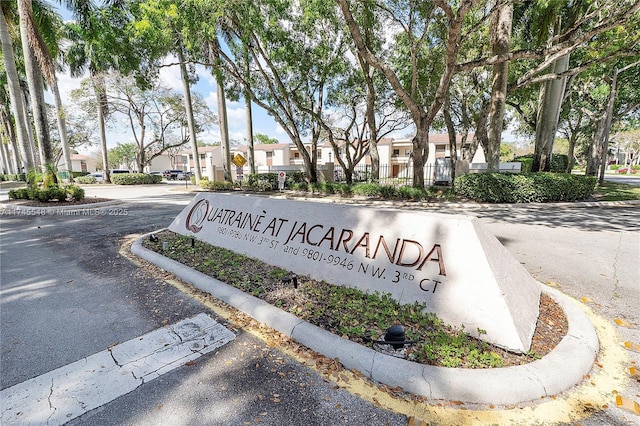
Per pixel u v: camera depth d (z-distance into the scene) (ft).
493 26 35.81
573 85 58.39
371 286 10.86
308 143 135.44
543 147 44.83
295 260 13.58
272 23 37.14
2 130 110.22
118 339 8.91
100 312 10.55
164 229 22.27
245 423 6.04
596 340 8.32
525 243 19.61
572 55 48.34
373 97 50.47
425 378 6.74
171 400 6.63
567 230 23.21
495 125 37.65
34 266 15.44
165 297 11.72
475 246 9.32
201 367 7.70
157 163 196.13
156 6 33.55
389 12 36.83
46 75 37.19
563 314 9.71
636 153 167.43
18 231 23.67
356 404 6.51
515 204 34.91
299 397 6.72
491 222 26.63
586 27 38.55
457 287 9.12
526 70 49.78
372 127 52.47
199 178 71.00
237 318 10.11
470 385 6.51
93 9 43.80
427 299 9.48
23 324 9.75
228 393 6.84
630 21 26.94
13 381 7.20
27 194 39.34
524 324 8.28
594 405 6.42
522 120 81.66
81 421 6.10
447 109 56.24
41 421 6.09
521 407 6.35
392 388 6.90
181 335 9.12
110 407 6.45
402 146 124.77
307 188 54.49
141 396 6.75
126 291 12.30
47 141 38.32
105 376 7.36
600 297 11.76
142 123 90.94
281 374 7.45
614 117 58.90
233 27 40.93
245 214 17.52
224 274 13.07
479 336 8.14
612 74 49.19
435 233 10.30
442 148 118.21
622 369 7.53
